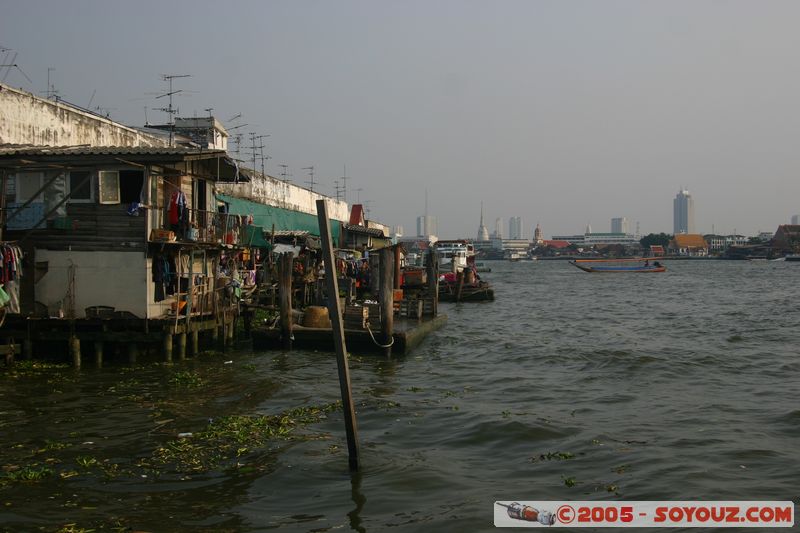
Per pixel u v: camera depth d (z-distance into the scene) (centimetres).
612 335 2997
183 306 2106
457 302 5050
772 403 1617
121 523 889
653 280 9062
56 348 1997
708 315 3997
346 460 1145
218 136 4422
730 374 2028
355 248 5194
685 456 1187
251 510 940
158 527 880
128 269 1945
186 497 984
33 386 1677
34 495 979
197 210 2186
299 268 3216
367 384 1831
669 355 2353
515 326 3409
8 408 1465
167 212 2061
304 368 2034
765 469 1119
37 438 1257
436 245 7294
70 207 1962
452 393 1728
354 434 1095
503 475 1098
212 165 2312
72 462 1126
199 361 2072
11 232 1967
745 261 19712
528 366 2173
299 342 2317
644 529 892
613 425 1405
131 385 1706
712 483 1052
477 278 5678
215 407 1511
